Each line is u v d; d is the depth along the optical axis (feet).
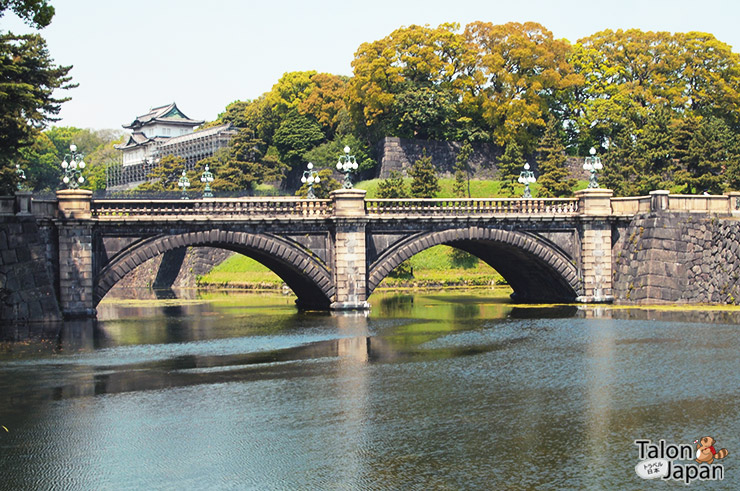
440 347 166.61
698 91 425.69
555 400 121.08
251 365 149.59
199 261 400.26
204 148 535.60
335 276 226.79
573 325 196.13
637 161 355.56
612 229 244.01
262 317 231.09
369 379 136.05
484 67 407.44
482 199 238.27
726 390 125.49
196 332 197.26
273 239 222.28
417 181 361.30
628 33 430.61
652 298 230.48
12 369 147.02
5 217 200.75
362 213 226.17
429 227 232.32
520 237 238.89
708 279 228.63
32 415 114.93
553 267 242.99
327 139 463.42
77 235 205.67
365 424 109.70
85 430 107.86
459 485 88.84
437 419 111.86
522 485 88.74
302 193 383.04
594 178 245.86
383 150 401.70
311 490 87.81
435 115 398.62
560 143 382.22
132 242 211.20
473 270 354.13
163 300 316.60
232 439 103.76
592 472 92.48
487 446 100.63
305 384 132.67
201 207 225.15
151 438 104.32
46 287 203.10
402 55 407.44
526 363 148.15
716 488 88.17
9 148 233.14
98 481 90.58
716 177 340.80
